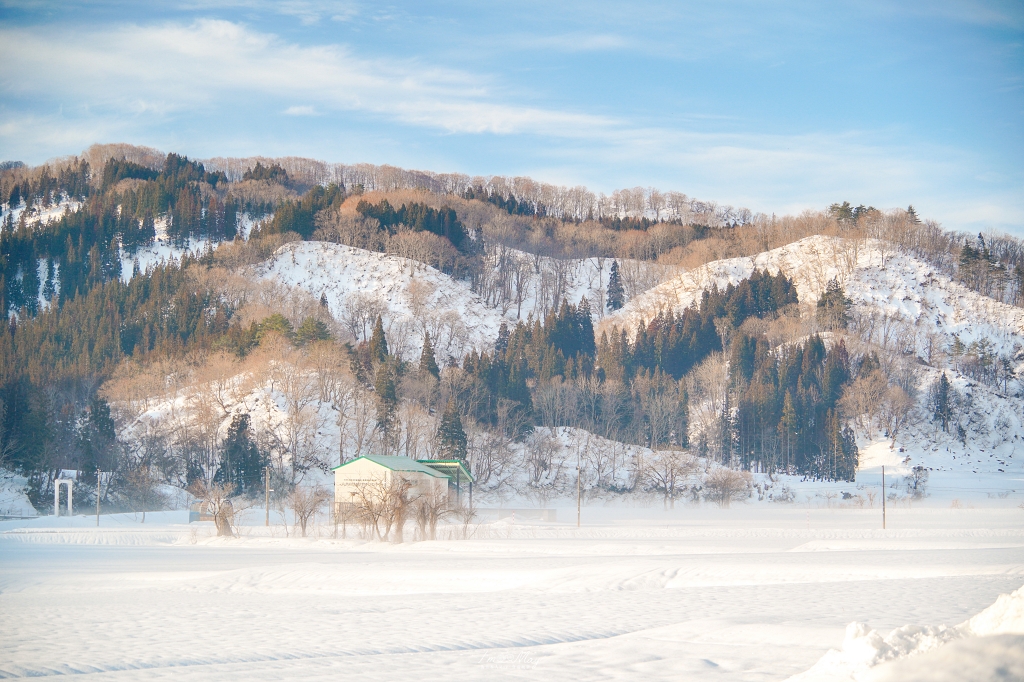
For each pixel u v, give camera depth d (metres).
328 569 42.62
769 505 126.25
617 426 151.50
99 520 89.88
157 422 130.00
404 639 23.03
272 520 94.88
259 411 128.62
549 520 92.94
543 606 29.38
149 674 18.77
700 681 16.53
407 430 129.00
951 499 136.00
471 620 26.44
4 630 26.14
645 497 126.00
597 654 19.95
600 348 190.38
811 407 172.00
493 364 161.88
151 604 32.97
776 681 16.41
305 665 19.52
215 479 115.31
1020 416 189.50
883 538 67.62
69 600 35.00
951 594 28.75
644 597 31.17
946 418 184.50
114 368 161.50
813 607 26.52
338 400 136.88
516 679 17.27
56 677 18.70
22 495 100.81
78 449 111.56
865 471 162.00
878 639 12.99
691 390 181.12
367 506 67.56
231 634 24.64
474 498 122.94
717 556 48.34
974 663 11.19
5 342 167.12
